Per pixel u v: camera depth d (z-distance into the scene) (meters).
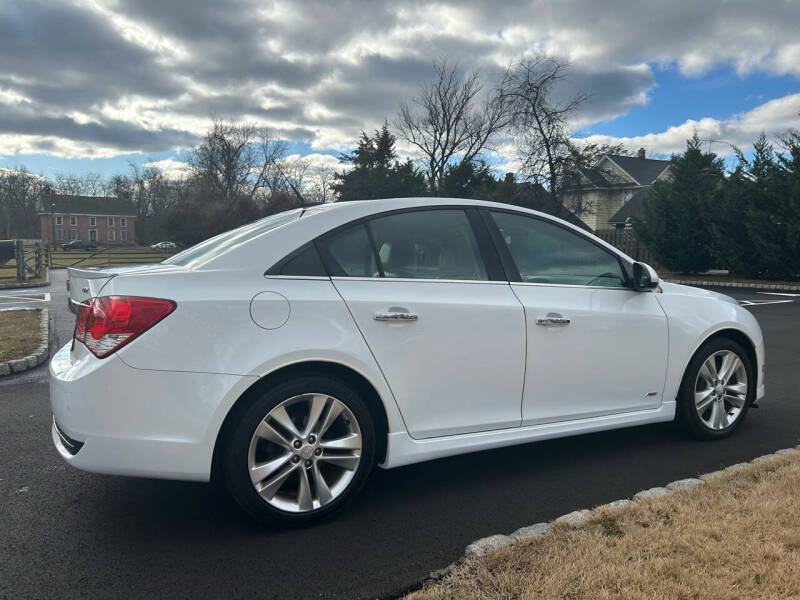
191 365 2.59
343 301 2.87
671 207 21.98
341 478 2.93
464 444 3.18
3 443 4.07
